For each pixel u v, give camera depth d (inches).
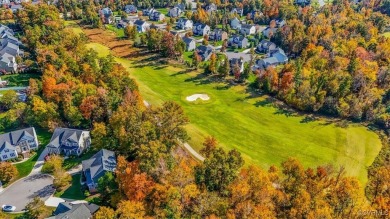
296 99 4495.6
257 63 5757.9
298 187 2694.4
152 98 4584.2
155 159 2672.2
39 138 3668.8
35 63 5113.2
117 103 3695.9
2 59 5002.5
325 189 2839.6
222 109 4451.3
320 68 5000.0
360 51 5295.3
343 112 4286.4
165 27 7726.4
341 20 6815.9
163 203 2410.2
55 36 5526.6
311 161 3558.1
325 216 2383.1
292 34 6348.4
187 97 4692.4
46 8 6904.5
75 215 2456.9
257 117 4313.5
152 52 6141.7
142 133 3041.3
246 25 7396.7
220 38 6963.6
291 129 4094.5
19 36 6392.7
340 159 3602.4
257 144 3801.7
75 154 3415.4
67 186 3014.3
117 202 2588.6
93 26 7559.1
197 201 2440.9
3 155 3336.6
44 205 2746.1
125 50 6245.1
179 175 2588.6
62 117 3823.8
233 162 2758.4
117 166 2847.0
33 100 3796.8
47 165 3157.0
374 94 4315.9
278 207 2549.2
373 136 3976.4
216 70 5378.9
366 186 3208.7
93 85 4003.4
